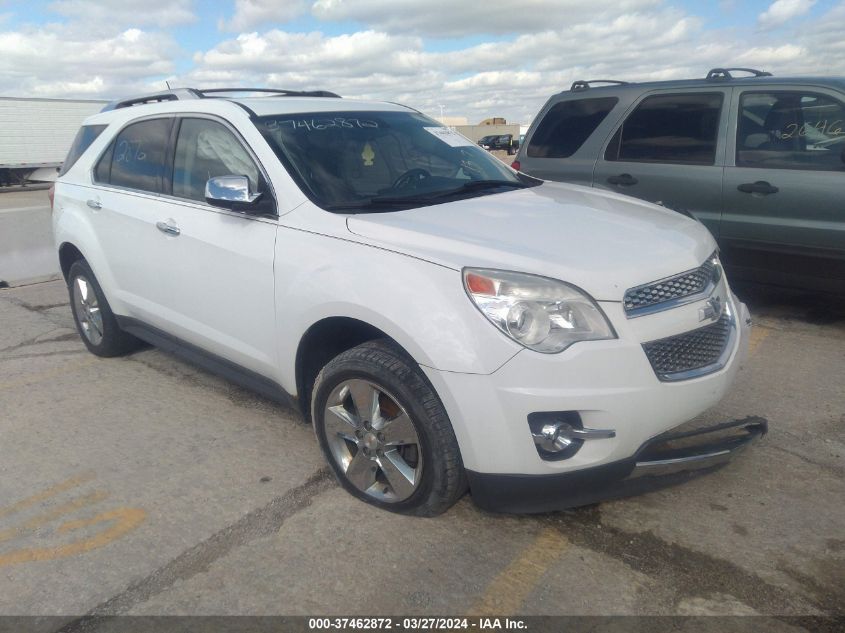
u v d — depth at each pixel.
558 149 6.87
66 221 5.20
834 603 2.64
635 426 2.80
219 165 4.01
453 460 2.94
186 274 4.10
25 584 2.88
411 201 3.60
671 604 2.66
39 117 29.06
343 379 3.22
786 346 5.32
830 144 5.31
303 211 3.49
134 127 4.79
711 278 3.25
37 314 6.96
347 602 2.72
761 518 3.17
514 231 3.15
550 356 2.71
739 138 5.73
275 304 3.52
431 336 2.83
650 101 6.29
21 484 3.65
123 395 4.76
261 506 3.37
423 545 3.03
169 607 2.72
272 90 4.93
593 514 3.23
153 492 3.53
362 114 4.33
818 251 5.39
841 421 4.09
